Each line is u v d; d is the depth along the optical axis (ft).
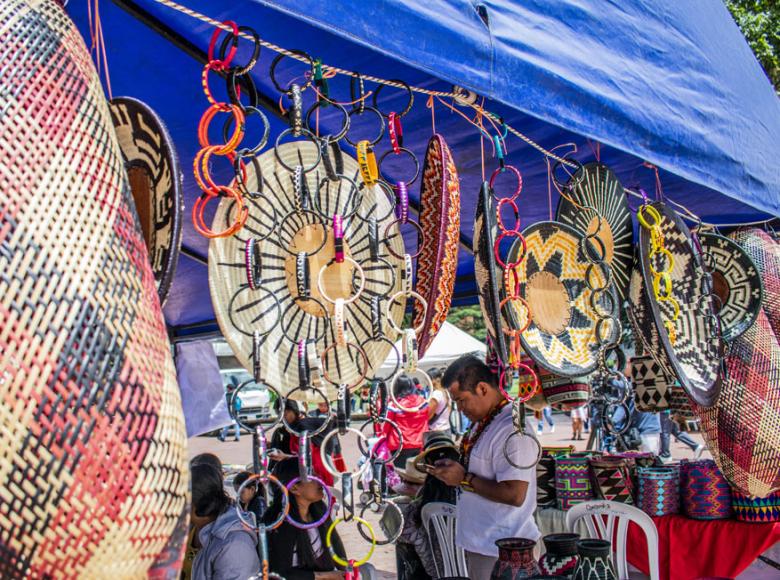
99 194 2.45
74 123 2.48
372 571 7.52
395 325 4.91
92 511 2.16
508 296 5.53
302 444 4.54
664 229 7.27
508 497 8.05
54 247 2.26
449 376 8.73
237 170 4.30
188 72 7.45
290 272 4.70
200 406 15.79
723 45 8.62
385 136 8.92
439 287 4.82
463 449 8.85
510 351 5.67
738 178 7.74
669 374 6.79
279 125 8.63
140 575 2.30
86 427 2.18
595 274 6.82
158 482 2.34
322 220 4.62
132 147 3.84
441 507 9.39
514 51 4.96
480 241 5.53
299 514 7.29
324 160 4.82
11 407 2.07
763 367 8.11
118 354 2.30
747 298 8.25
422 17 4.29
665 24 7.33
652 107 6.43
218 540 6.89
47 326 2.18
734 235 10.11
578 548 6.23
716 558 8.88
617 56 6.32
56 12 2.70
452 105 7.81
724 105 7.81
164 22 6.39
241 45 6.61
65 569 2.13
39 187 2.31
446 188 4.85
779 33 27.53
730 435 7.89
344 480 4.59
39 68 2.48
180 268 12.40
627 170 9.59
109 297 2.33
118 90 7.80
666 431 17.04
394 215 5.11
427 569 9.49
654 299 6.66
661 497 9.39
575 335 6.53
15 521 2.06
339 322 4.33
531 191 10.75
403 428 13.12
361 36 3.90
